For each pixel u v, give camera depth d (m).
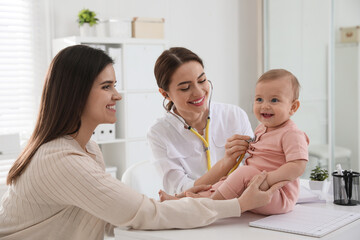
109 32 3.80
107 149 4.13
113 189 1.34
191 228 1.35
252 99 5.13
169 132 1.97
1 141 3.27
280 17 4.71
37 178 1.39
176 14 4.57
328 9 4.23
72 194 1.35
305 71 4.48
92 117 1.48
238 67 5.02
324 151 4.33
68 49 1.47
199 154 1.98
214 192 1.49
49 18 3.85
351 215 1.43
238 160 1.69
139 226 1.34
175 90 1.79
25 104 3.80
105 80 1.47
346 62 4.12
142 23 3.91
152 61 3.96
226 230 1.32
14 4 3.71
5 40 3.69
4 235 1.50
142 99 3.92
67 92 1.43
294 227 1.31
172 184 1.89
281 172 1.40
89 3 4.05
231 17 4.93
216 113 2.05
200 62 1.82
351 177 1.61
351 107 4.09
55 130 1.45
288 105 1.48
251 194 1.38
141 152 3.93
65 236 1.47
